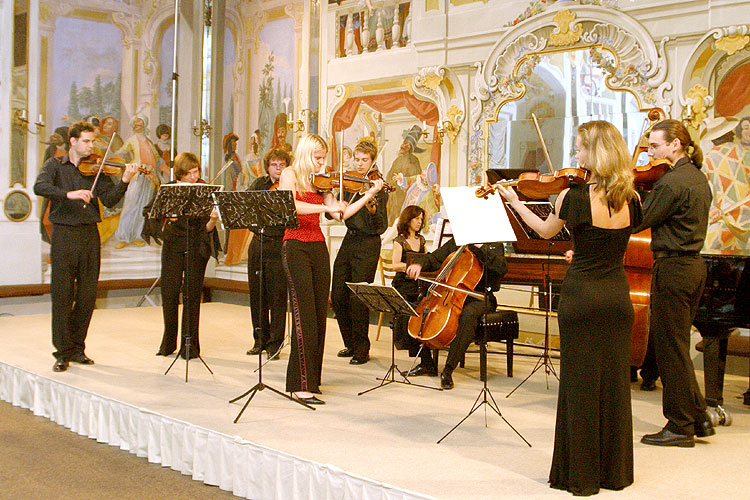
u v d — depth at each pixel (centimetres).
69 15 865
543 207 521
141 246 940
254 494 352
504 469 324
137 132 932
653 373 492
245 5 945
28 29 830
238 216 417
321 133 859
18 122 822
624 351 300
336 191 594
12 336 666
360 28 823
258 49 933
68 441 441
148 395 450
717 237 588
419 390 480
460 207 376
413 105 774
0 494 349
